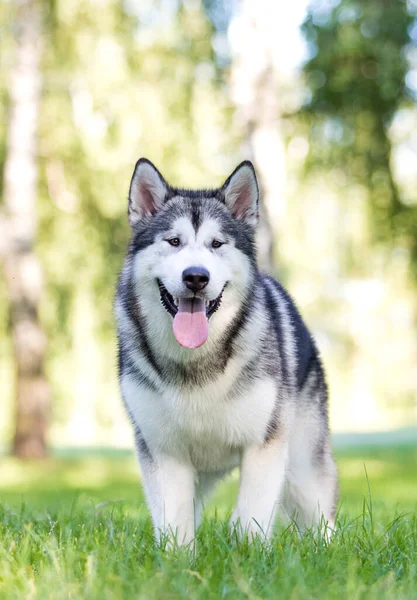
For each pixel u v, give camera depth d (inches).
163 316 169.8
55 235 601.9
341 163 518.9
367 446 693.9
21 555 148.3
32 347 567.8
